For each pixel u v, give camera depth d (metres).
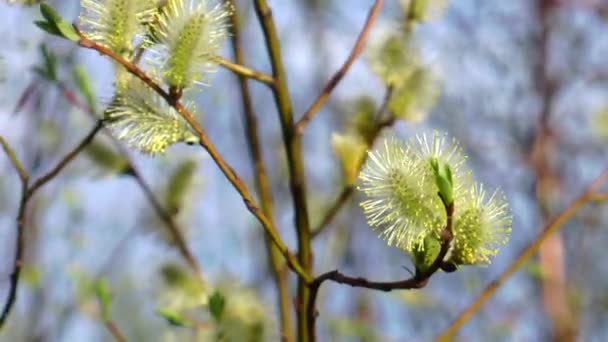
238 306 0.68
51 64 0.67
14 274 0.62
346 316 1.09
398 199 0.55
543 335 1.12
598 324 1.22
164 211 0.70
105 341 1.04
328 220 0.65
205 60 0.56
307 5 1.22
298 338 0.62
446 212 0.54
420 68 0.67
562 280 1.09
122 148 0.70
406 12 0.68
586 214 1.20
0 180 0.88
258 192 0.70
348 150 0.66
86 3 0.56
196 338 0.68
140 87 0.56
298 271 0.58
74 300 0.89
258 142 0.70
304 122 0.63
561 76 1.23
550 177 1.18
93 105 0.68
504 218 0.55
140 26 0.56
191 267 0.69
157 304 0.70
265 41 0.63
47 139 0.82
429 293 1.13
